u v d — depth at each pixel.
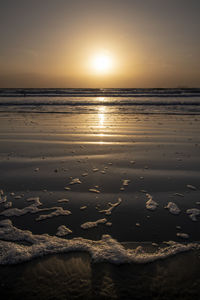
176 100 20.09
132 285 1.81
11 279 1.88
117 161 4.85
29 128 8.80
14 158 5.08
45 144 6.35
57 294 1.73
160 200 3.17
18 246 2.24
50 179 3.90
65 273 1.93
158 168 4.41
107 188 3.55
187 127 8.74
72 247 2.22
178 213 2.84
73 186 3.62
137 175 4.07
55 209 2.95
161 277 1.88
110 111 14.30
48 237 2.38
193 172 4.17
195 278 1.87
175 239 2.35
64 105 17.83
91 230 2.51
